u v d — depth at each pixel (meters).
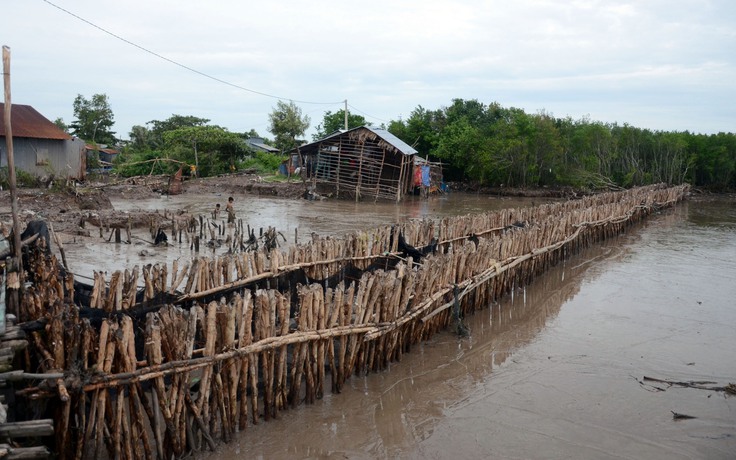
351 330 9.51
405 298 10.68
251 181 45.25
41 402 6.46
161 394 7.01
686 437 8.84
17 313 7.49
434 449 8.23
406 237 16.94
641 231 31.80
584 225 24.12
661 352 12.42
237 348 7.89
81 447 6.51
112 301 8.55
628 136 58.00
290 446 8.02
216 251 19.44
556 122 57.56
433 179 50.78
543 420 9.21
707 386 10.67
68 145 38.41
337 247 13.25
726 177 58.41
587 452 8.34
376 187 41.56
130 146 69.62
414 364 11.14
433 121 62.16
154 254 18.16
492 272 14.62
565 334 13.44
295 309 11.74
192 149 52.75
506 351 12.15
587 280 19.08
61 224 21.78
